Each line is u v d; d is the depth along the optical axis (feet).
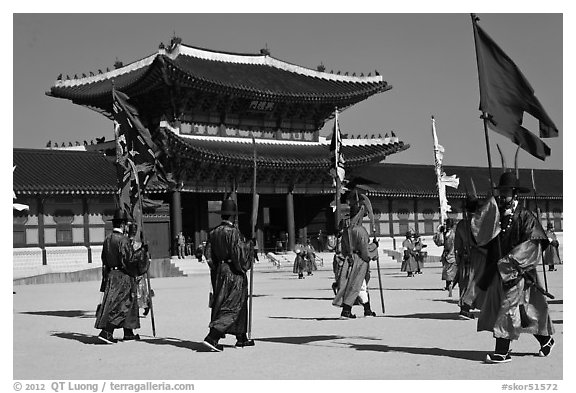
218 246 54.29
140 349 56.24
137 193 73.05
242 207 256.11
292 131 254.06
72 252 201.87
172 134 208.74
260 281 150.41
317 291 115.85
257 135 246.06
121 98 76.38
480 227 46.55
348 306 73.15
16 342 61.87
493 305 46.73
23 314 87.71
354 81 264.72
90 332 68.64
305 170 241.55
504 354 46.26
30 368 48.88
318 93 242.17
